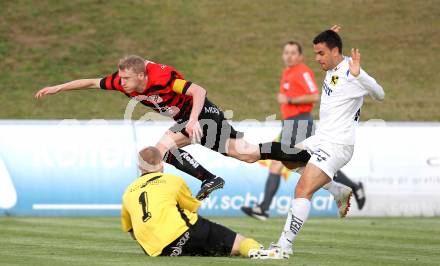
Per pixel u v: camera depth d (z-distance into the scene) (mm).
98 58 66500
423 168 43250
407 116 59875
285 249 26141
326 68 26875
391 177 43000
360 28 72188
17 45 67688
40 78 63781
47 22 70875
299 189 26484
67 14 72188
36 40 68438
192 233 24484
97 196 41562
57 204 41344
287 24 72188
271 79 64500
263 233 34500
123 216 25688
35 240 30797
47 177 41406
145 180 25297
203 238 24531
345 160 26953
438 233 34469
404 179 43094
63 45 68000
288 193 42438
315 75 64312
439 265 24266
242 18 73000
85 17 71938
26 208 41156
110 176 41750
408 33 71875
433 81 65375
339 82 26656
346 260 25125
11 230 34344
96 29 70312
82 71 64750
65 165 41531
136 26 71062
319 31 71188
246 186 42344
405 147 43219
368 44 70062
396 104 61625
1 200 41188
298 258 25312
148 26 71188
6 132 41438
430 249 28812
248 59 67312
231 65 66375
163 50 67938
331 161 26594
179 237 24469
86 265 23188
